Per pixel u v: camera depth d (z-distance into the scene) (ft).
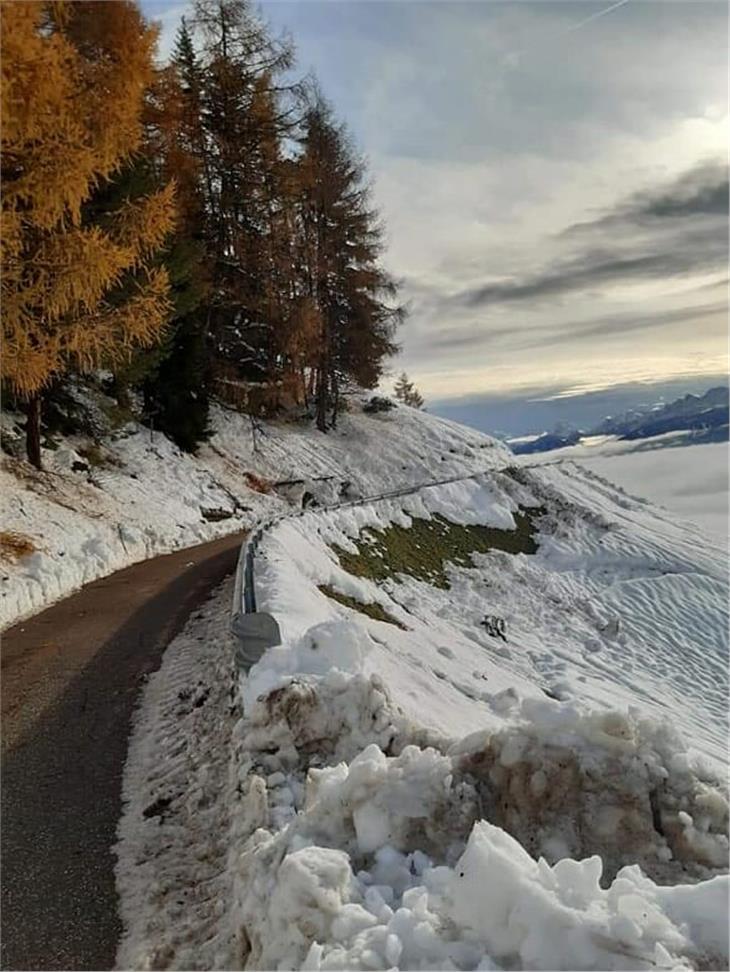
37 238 35.53
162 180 72.28
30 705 20.74
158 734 18.45
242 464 87.81
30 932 11.12
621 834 10.18
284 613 24.82
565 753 10.72
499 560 76.23
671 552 89.15
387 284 111.55
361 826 10.03
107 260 35.58
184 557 48.49
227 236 93.76
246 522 70.49
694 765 10.89
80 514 46.98
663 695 51.19
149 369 65.77
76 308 38.19
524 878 7.55
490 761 11.03
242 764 13.83
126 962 10.29
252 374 100.37
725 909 7.50
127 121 36.81
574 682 46.75
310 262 106.01
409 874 9.46
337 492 94.07
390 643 34.53
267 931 8.65
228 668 21.84
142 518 54.65
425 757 10.87
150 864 12.82
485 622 54.95
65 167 33.19
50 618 30.76
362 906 8.56
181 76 85.87
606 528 95.09
